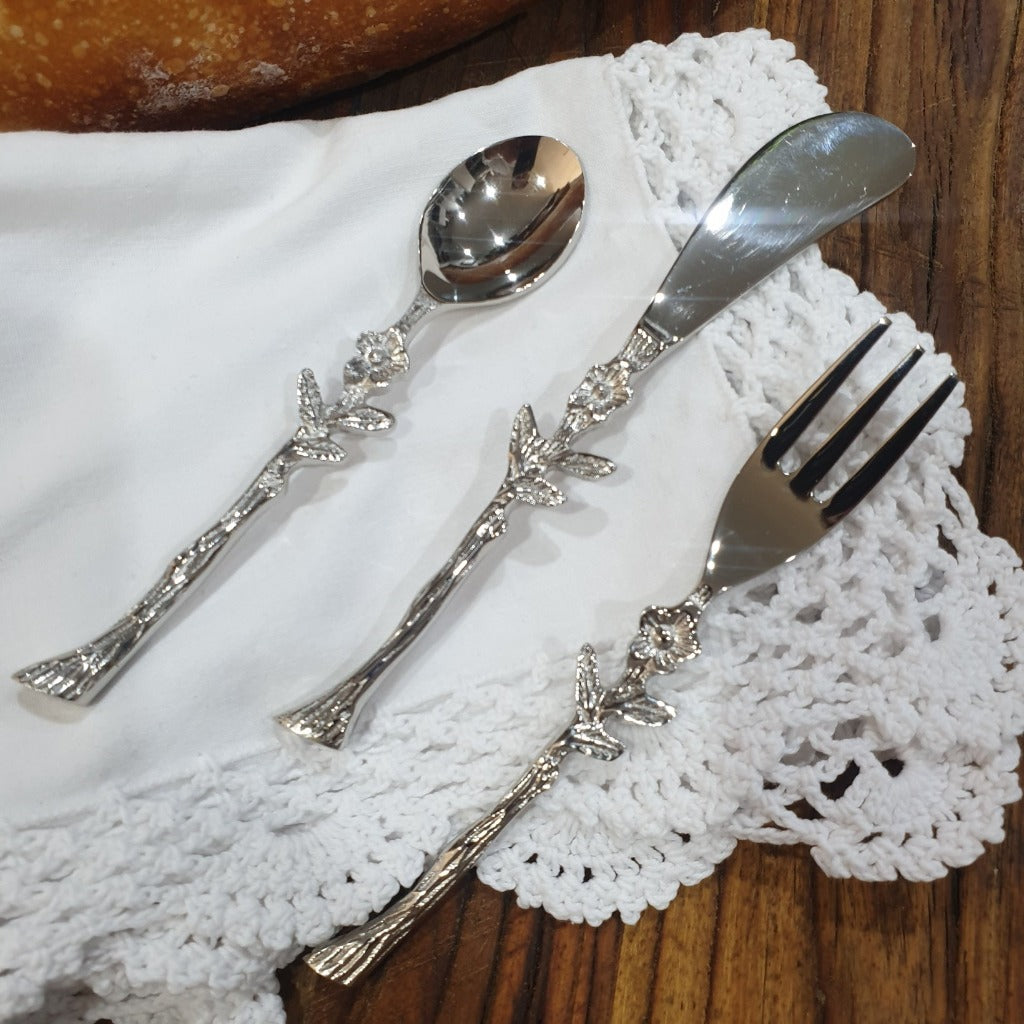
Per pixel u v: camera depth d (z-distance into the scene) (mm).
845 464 209
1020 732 192
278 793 197
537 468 208
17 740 193
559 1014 194
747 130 223
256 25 216
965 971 191
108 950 182
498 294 225
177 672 200
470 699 201
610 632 205
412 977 197
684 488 211
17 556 204
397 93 250
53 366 216
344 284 223
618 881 196
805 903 197
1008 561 201
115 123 230
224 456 215
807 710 193
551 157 230
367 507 214
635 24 250
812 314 213
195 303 220
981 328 224
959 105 237
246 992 188
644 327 215
